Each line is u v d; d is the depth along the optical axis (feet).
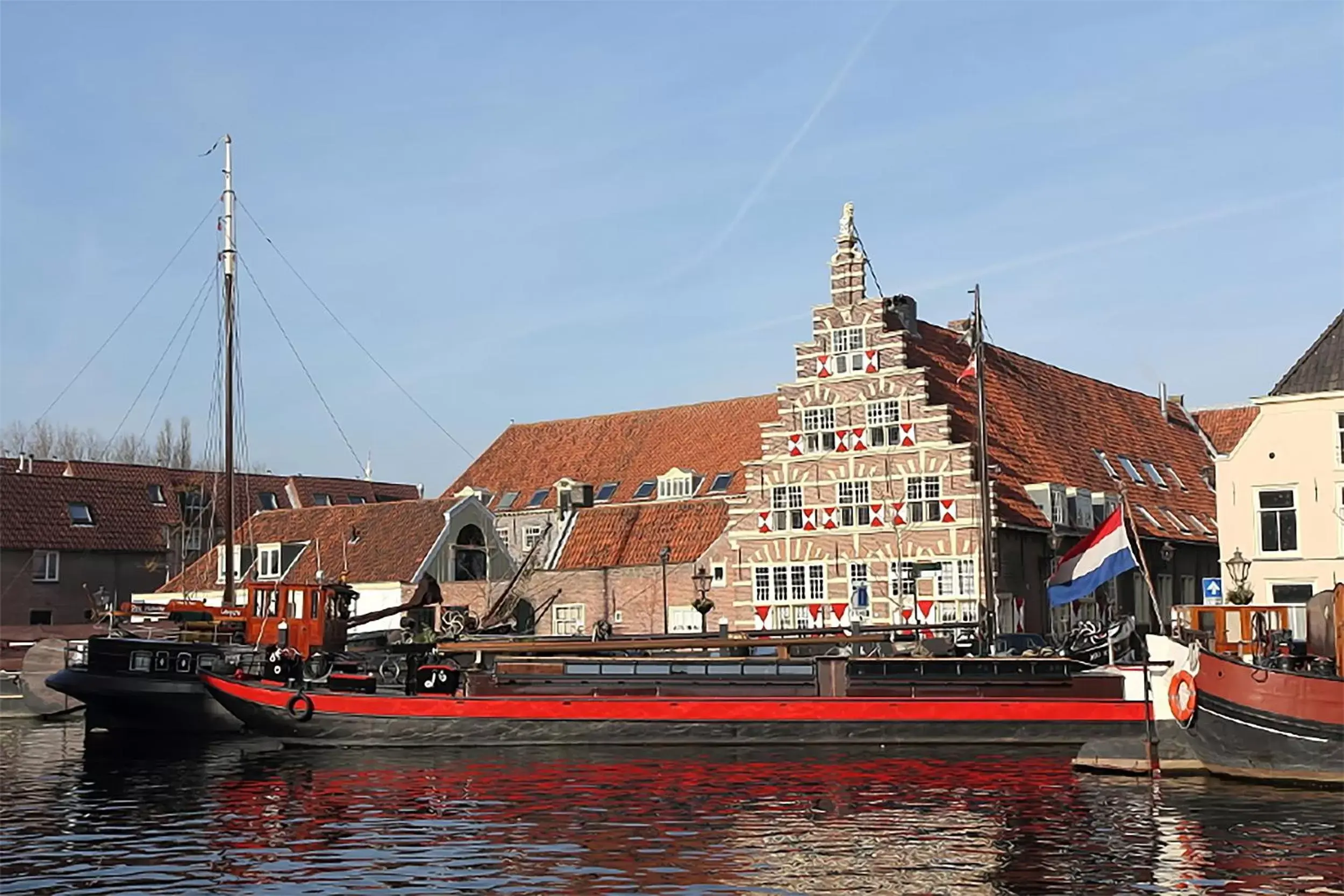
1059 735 106.22
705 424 223.10
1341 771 80.48
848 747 106.32
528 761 100.94
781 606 170.09
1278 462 141.38
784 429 172.65
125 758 106.11
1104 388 211.82
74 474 241.35
